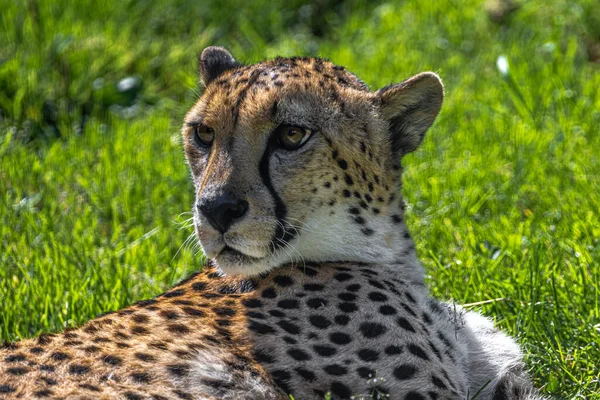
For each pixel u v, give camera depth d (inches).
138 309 346.6
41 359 313.7
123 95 714.2
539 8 793.6
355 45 771.4
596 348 394.9
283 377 324.8
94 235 520.4
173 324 333.1
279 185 346.6
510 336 396.2
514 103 657.6
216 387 312.5
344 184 358.3
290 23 844.0
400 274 375.2
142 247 501.0
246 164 343.3
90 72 709.9
